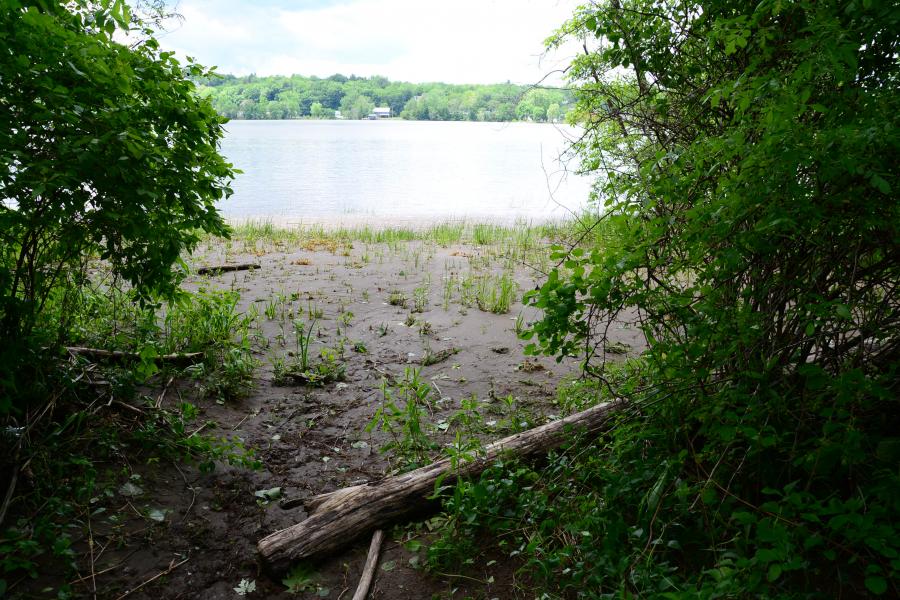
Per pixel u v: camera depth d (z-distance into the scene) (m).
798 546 2.44
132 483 3.71
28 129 3.06
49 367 3.85
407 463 4.04
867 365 2.82
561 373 5.59
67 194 3.09
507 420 4.61
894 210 2.30
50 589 2.90
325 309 7.31
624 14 3.89
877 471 2.46
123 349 4.93
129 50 3.47
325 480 4.04
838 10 2.56
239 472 4.05
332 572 3.23
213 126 3.87
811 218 2.37
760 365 2.85
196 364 5.22
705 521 2.83
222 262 9.55
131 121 3.31
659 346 2.92
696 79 3.76
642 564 2.69
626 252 2.80
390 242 12.20
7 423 3.49
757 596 2.35
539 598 2.79
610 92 4.38
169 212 3.78
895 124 2.27
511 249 11.45
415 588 3.06
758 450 2.56
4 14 2.85
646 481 3.11
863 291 2.61
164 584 3.08
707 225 2.58
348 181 31.06
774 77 2.59
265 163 39.88
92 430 3.91
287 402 5.04
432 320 7.05
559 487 3.46
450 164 42.34
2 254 3.61
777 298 2.79
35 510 3.28
